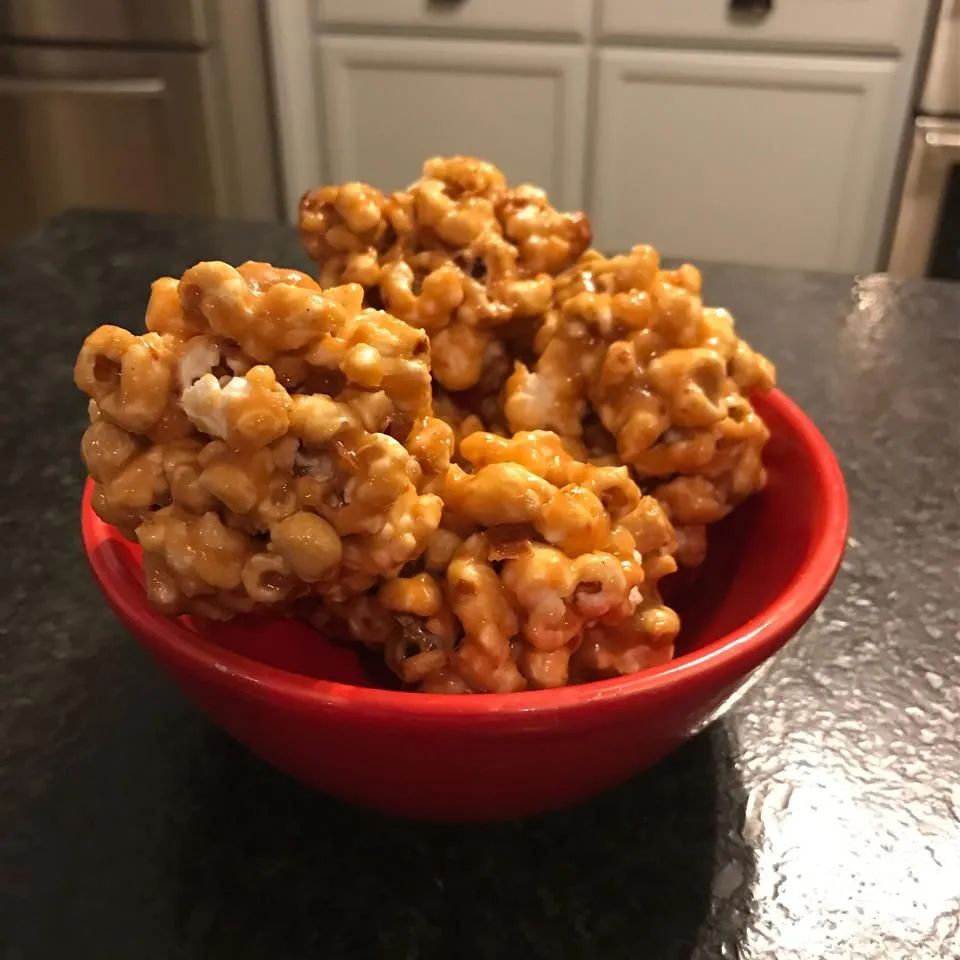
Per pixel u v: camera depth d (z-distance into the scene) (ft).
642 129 4.74
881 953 1.09
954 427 2.08
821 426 2.08
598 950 1.11
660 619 1.23
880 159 4.61
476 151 4.96
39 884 1.16
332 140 5.06
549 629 1.13
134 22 4.65
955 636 1.52
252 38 4.80
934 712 1.38
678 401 1.30
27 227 5.25
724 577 1.49
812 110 4.57
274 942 1.11
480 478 1.16
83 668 1.46
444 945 1.11
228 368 1.07
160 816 1.24
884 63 4.41
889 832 1.21
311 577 1.03
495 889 1.17
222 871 1.18
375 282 1.49
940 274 4.75
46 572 1.65
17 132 4.96
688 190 4.84
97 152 4.98
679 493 1.37
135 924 1.12
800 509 1.36
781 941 1.10
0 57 4.80
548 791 1.06
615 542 1.22
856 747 1.33
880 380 2.25
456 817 1.12
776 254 4.91
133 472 1.07
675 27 4.50
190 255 2.85
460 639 1.18
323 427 1.02
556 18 4.57
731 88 4.58
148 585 1.09
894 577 1.64
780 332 2.45
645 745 1.03
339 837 1.23
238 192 5.10
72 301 2.60
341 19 4.78
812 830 1.22
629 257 1.46
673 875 1.18
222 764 1.31
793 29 4.41
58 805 1.25
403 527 1.07
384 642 1.21
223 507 1.06
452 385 1.46
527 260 1.51
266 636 1.30
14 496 1.85
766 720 1.37
